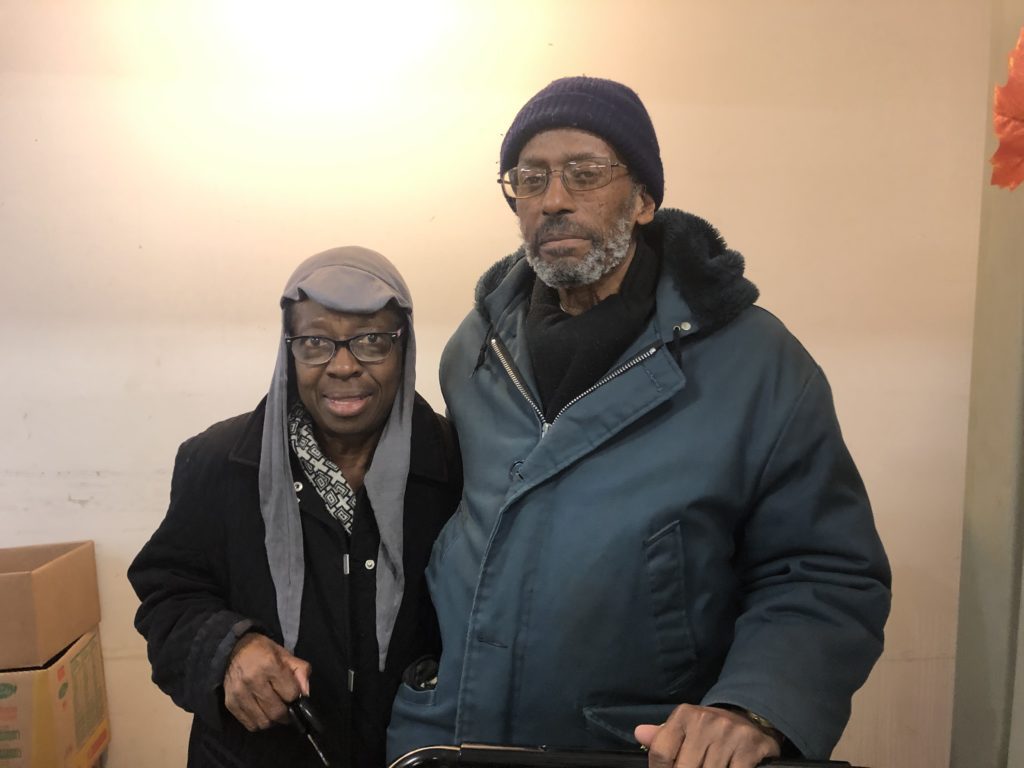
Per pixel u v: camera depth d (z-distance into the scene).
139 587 1.07
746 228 1.67
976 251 1.69
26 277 1.59
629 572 0.89
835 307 1.70
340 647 1.02
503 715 0.92
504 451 0.99
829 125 1.64
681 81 1.62
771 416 0.90
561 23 1.58
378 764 1.04
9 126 1.54
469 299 1.67
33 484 1.65
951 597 1.79
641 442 0.92
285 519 1.02
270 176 1.60
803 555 0.92
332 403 0.99
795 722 0.78
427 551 1.08
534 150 0.94
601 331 0.95
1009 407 1.19
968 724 1.29
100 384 1.63
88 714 1.59
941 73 1.64
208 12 1.53
